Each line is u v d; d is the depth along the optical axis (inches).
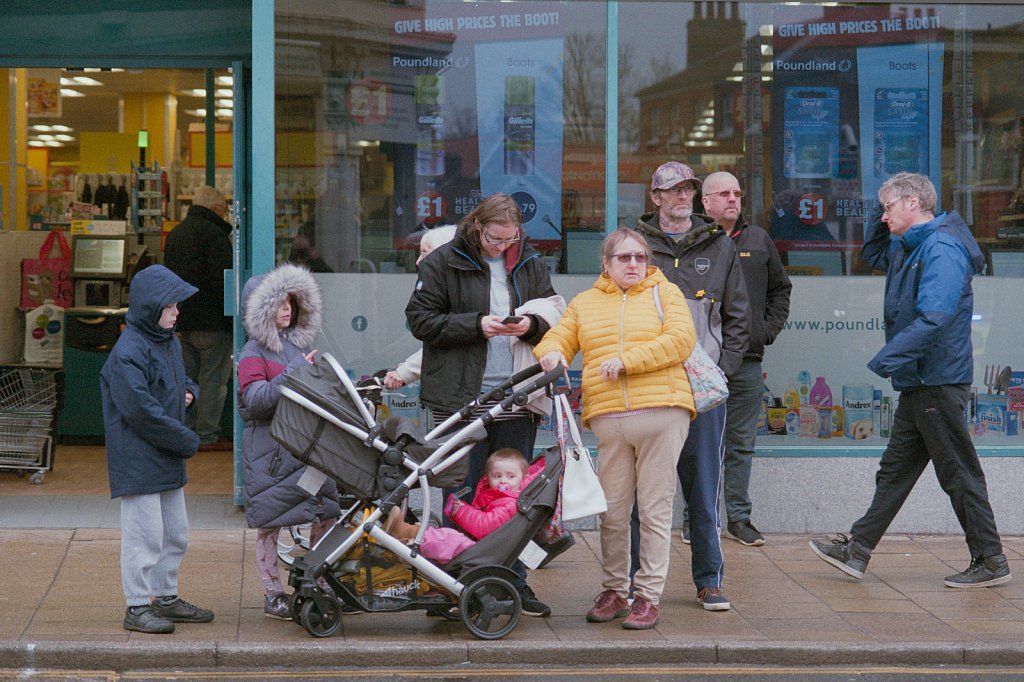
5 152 419.8
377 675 210.2
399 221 306.7
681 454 240.5
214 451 401.1
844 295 314.2
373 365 306.3
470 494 239.9
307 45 302.8
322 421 216.7
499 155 308.5
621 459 228.8
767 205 314.8
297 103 303.1
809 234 314.8
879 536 268.1
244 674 209.8
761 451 308.5
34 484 345.1
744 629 230.7
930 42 316.2
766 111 313.4
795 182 314.5
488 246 234.2
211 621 229.5
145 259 425.4
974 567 264.5
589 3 308.7
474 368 233.5
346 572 221.1
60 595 243.6
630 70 309.9
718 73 312.0
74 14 345.7
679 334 221.8
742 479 297.4
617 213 310.2
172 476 221.8
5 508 314.7
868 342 314.5
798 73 313.7
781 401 313.6
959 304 259.1
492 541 221.9
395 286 306.3
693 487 241.4
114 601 240.4
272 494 224.4
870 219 314.3
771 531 309.3
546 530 226.8
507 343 237.0
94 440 410.3
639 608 229.8
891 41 315.3
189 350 391.2
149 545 220.8
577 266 310.2
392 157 306.2
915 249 261.7
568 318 232.7
